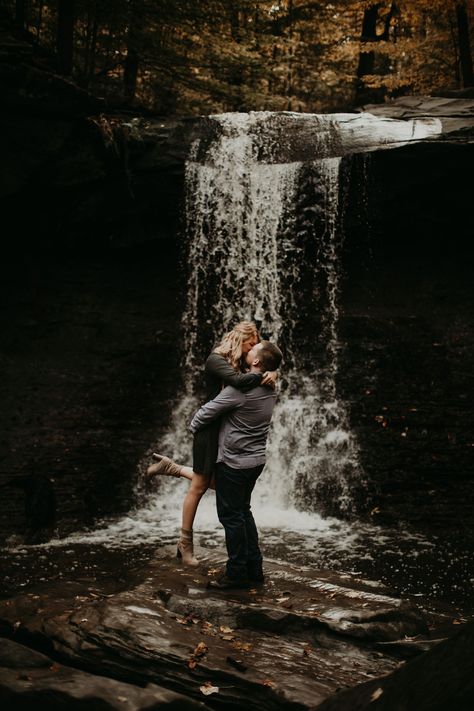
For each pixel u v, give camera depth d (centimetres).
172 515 855
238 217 1140
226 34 1516
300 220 1135
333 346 1112
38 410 984
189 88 1540
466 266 1186
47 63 1198
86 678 355
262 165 1130
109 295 1172
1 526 761
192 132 1127
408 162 1087
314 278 1159
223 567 529
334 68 1808
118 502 876
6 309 1123
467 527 812
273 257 1141
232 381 479
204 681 362
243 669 363
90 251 1179
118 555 675
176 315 1166
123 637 395
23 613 470
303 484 948
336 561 670
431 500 876
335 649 402
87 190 1112
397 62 1878
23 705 335
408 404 1016
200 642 395
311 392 1073
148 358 1105
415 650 392
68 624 420
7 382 1023
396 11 1823
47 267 1166
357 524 831
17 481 773
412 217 1145
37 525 753
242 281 1152
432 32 1778
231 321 1154
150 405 1049
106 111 1129
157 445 991
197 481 516
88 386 1044
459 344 1088
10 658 376
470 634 237
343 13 1747
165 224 1152
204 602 443
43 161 1061
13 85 997
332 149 1103
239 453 481
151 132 1109
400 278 1185
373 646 403
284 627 418
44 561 652
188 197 1129
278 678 355
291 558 675
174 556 563
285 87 1861
